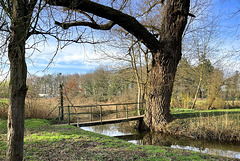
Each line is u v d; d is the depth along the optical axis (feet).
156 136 28.89
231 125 26.78
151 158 13.08
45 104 36.83
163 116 30.96
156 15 39.63
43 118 33.50
